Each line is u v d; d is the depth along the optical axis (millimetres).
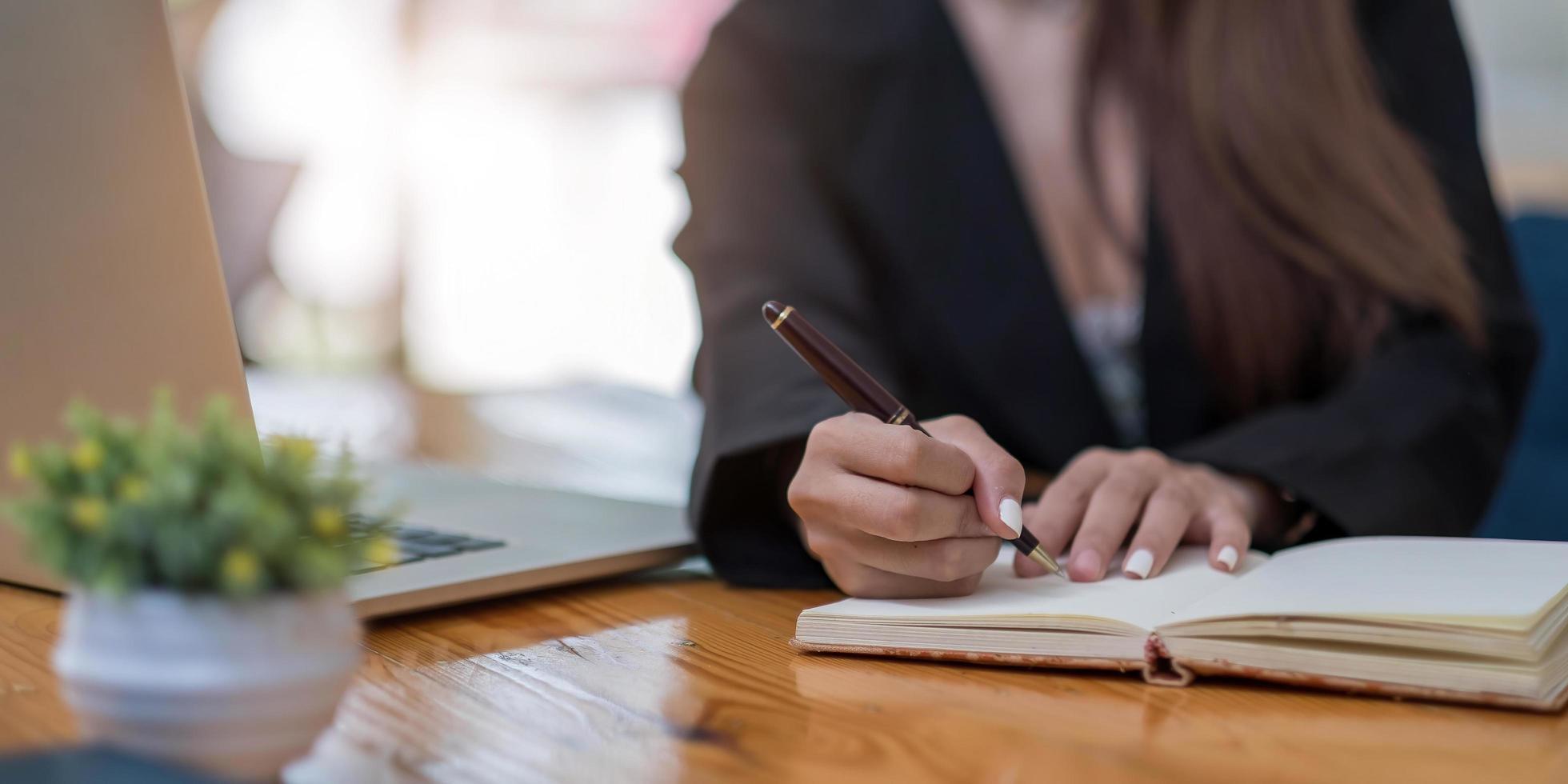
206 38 4523
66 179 605
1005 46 1533
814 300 1216
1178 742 515
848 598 713
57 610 707
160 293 598
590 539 873
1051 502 784
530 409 2584
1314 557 729
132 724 348
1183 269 1322
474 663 633
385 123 4828
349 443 436
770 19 1459
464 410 2619
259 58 4598
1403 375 1100
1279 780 468
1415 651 571
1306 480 881
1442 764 486
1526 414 1846
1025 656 624
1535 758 492
